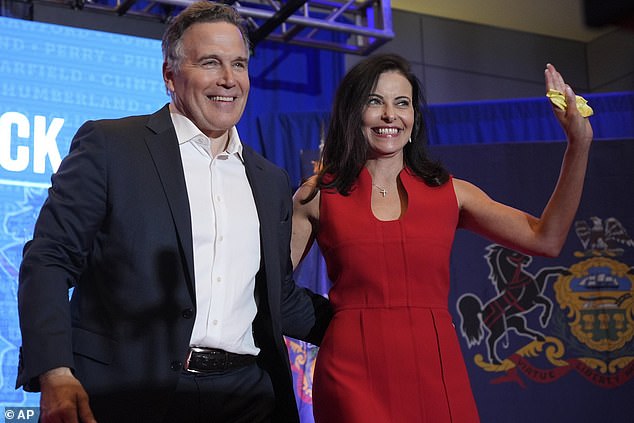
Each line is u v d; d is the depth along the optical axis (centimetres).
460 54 827
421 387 227
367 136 247
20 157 398
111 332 201
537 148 397
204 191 217
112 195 205
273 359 222
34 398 377
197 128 222
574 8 802
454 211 246
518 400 375
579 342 381
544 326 382
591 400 377
